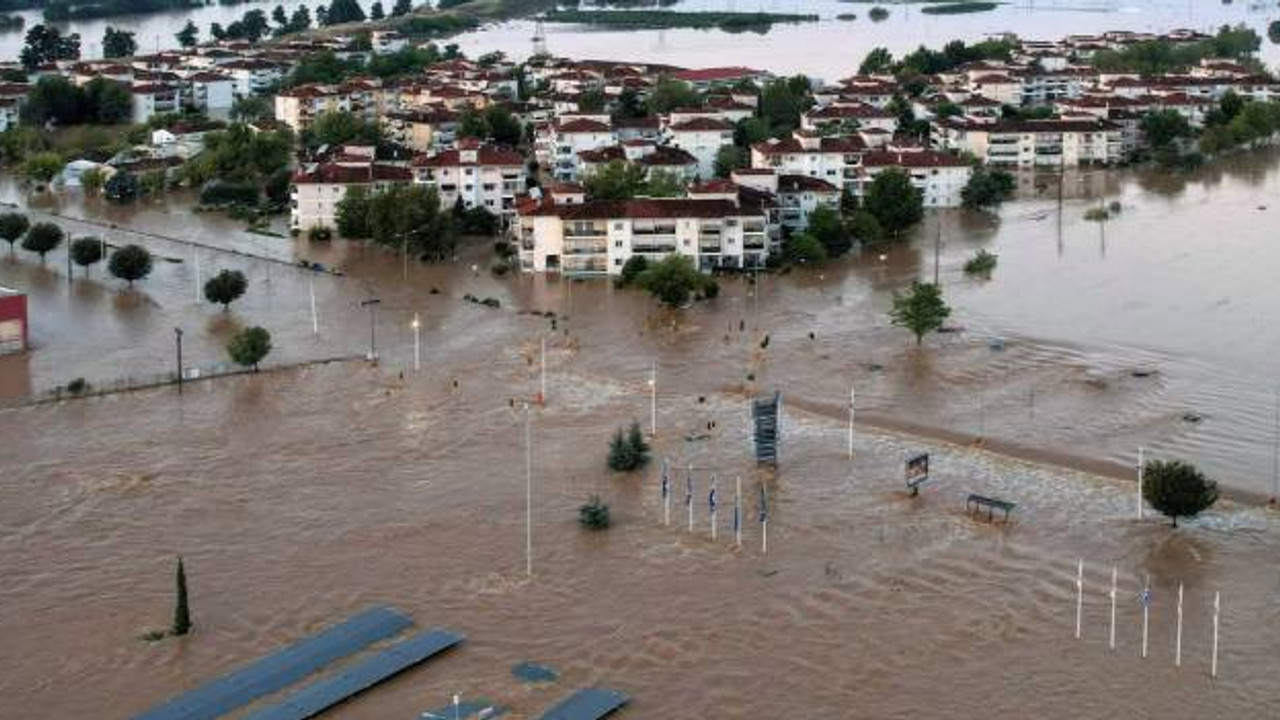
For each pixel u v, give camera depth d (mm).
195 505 175875
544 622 146875
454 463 189750
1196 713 129750
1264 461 189875
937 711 130500
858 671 137250
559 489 180750
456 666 138000
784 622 146625
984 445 196250
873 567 158375
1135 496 177750
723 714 130125
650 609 149375
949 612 148250
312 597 152000
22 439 198750
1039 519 170875
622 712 130125
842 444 196750
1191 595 151250
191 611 149125
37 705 132375
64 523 170625
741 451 193625
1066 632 144000
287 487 181625
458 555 162000
